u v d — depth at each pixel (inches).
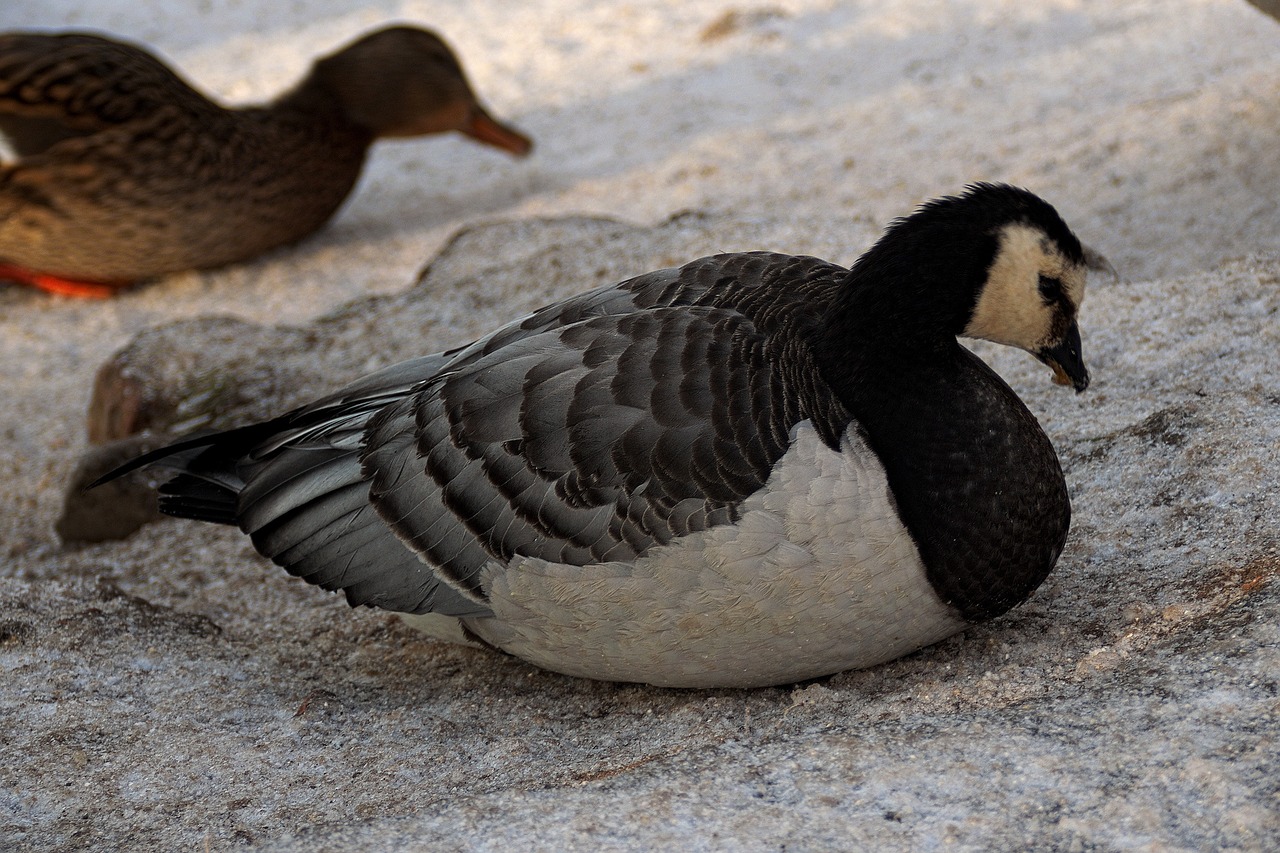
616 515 255.4
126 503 423.8
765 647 261.6
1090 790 211.9
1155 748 218.1
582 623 265.1
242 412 453.7
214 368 474.3
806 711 265.9
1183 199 502.9
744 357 264.2
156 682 306.3
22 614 328.8
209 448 316.8
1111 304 394.9
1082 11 753.0
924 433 258.2
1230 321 366.0
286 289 594.2
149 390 466.0
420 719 290.2
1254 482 293.6
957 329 274.2
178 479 317.4
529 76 797.9
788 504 249.9
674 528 252.2
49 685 301.6
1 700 295.0
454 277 521.0
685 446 254.8
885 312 263.9
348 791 259.0
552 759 264.1
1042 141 587.2
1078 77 660.7
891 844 207.6
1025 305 274.7
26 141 565.9
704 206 584.7
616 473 256.8
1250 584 259.1
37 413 518.0
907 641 268.4
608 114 731.4
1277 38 653.9
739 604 253.8
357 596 284.2
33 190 562.6
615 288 301.1
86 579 353.1
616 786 234.4
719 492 251.8
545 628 271.3
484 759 268.1
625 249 490.0
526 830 221.5
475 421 272.1
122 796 261.7
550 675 305.1
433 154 740.0
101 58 569.3
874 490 253.0
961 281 266.7
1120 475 317.4
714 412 256.8
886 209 543.8
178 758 274.2
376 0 922.1
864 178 585.9
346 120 641.0
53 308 600.7
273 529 296.2
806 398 261.1
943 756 227.9
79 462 428.8
